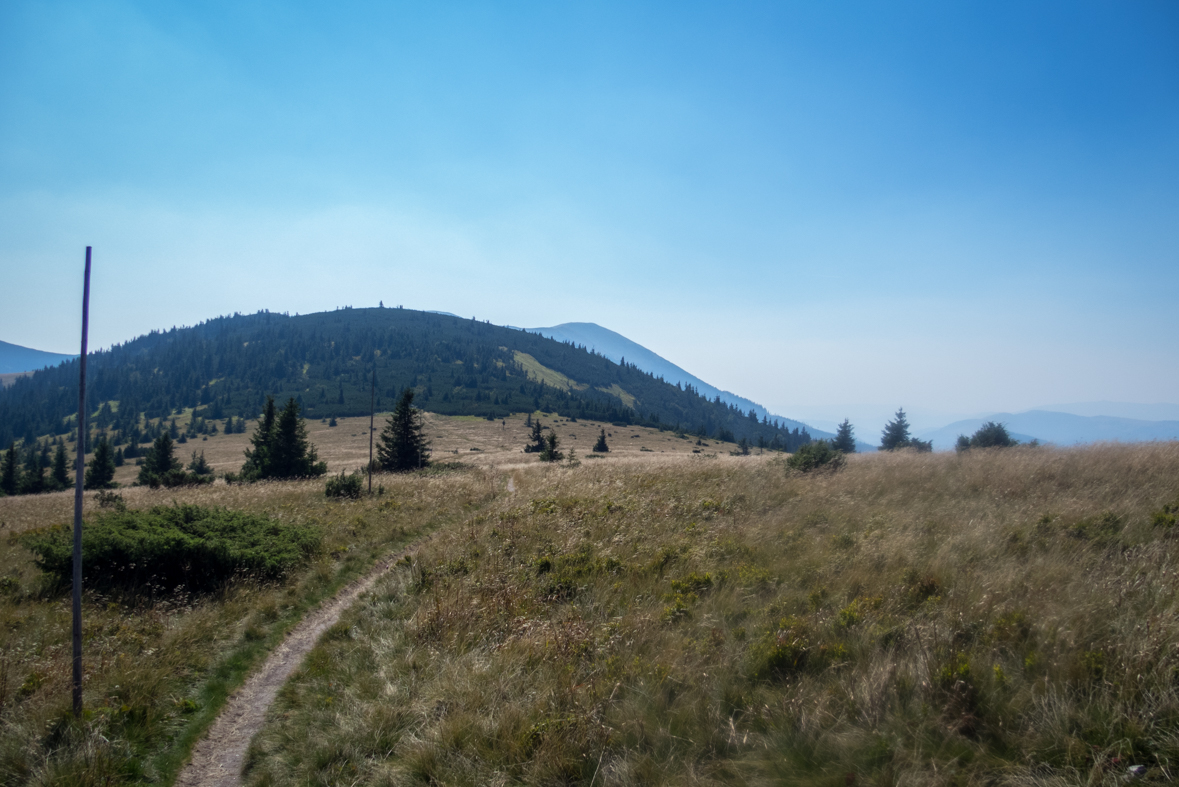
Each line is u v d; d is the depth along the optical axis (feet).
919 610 19.11
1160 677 13.47
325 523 49.44
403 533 48.14
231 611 27.63
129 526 35.42
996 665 15.02
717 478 55.11
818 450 58.75
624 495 49.55
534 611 24.29
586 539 35.09
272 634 26.20
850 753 13.30
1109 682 13.70
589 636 20.90
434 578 30.78
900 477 43.45
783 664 17.29
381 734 16.87
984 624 17.34
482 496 67.67
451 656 21.13
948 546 24.36
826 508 35.17
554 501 49.47
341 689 20.08
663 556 29.19
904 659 16.07
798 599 21.59
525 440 410.52
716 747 14.29
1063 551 22.61
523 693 17.94
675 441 431.43
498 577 28.78
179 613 27.66
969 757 12.71
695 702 15.81
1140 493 29.30
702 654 18.45
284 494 76.28
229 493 82.84
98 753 15.83
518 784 14.24
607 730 15.08
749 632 19.40
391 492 74.18
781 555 27.09
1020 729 13.20
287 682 21.54
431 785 14.53
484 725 16.24
